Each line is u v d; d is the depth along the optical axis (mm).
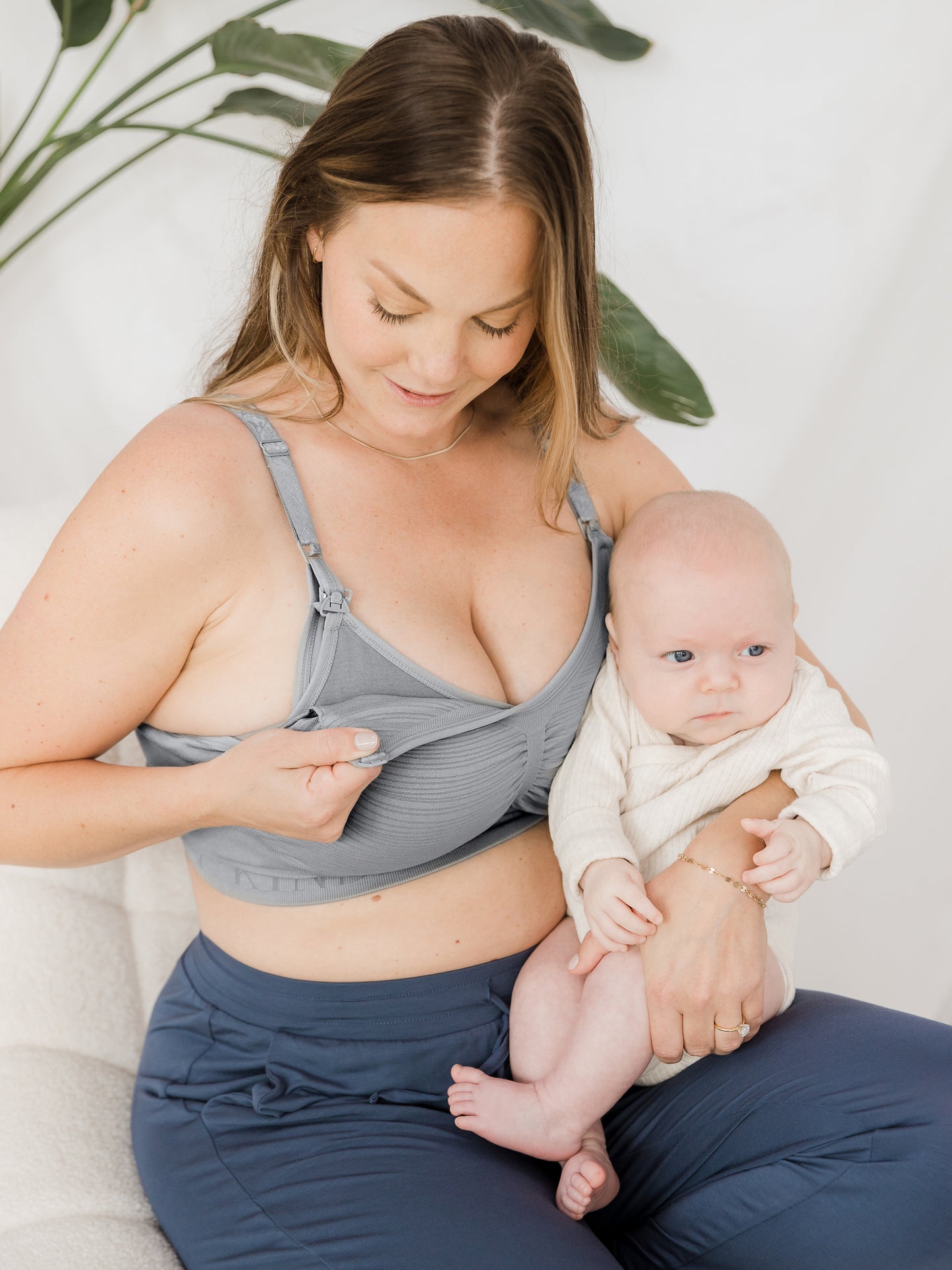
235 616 1081
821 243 2350
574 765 1232
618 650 1271
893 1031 1139
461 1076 1127
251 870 1133
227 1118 1116
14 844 1090
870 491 2418
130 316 2389
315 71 1956
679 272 2393
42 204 2340
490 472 1281
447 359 1046
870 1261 1002
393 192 972
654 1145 1166
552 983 1184
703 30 2271
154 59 2297
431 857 1143
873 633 2443
